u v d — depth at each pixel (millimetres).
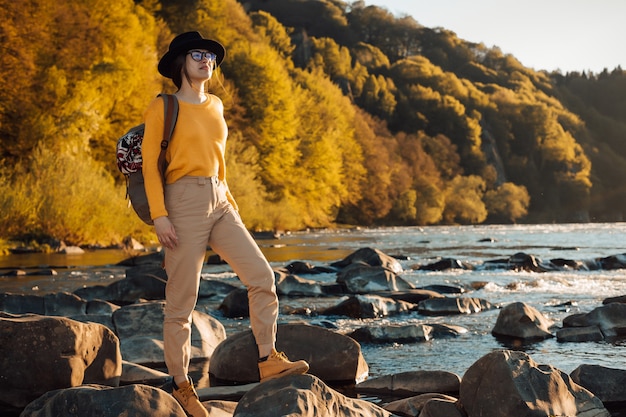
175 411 3398
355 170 66188
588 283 12203
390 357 6156
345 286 11258
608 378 4520
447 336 7148
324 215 57188
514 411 3676
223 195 3602
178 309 3596
